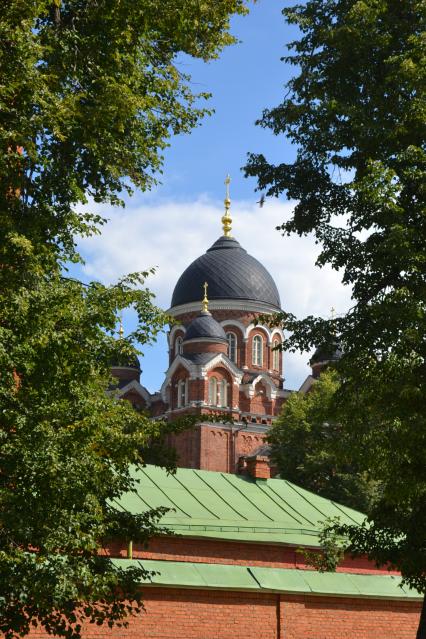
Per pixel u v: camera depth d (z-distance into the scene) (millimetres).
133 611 21734
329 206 25047
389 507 22406
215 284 99625
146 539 18203
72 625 20953
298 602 24359
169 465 19781
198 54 20875
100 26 18531
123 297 16734
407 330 19578
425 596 21234
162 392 94188
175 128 20344
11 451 15141
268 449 86938
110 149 18516
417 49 21500
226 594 23203
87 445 15906
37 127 16016
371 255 22922
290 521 34750
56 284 16797
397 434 19828
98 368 17078
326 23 24453
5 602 15258
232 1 20219
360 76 23484
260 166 25250
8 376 15531
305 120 24125
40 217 16750
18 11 15773
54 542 15328
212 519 32719
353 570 33938
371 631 25453
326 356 23750
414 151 21141
